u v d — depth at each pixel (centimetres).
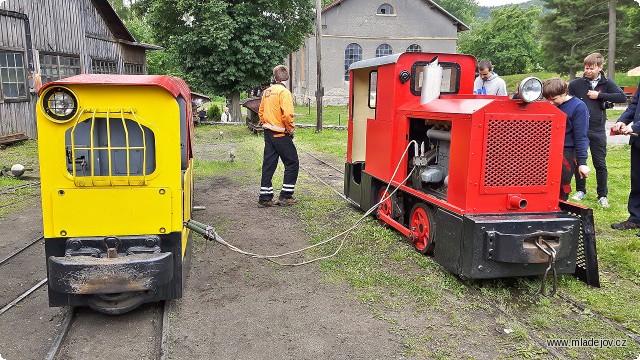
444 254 430
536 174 415
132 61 1939
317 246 527
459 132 416
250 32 1759
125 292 347
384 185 589
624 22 2911
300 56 3353
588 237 417
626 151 1162
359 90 678
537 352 320
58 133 330
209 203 716
